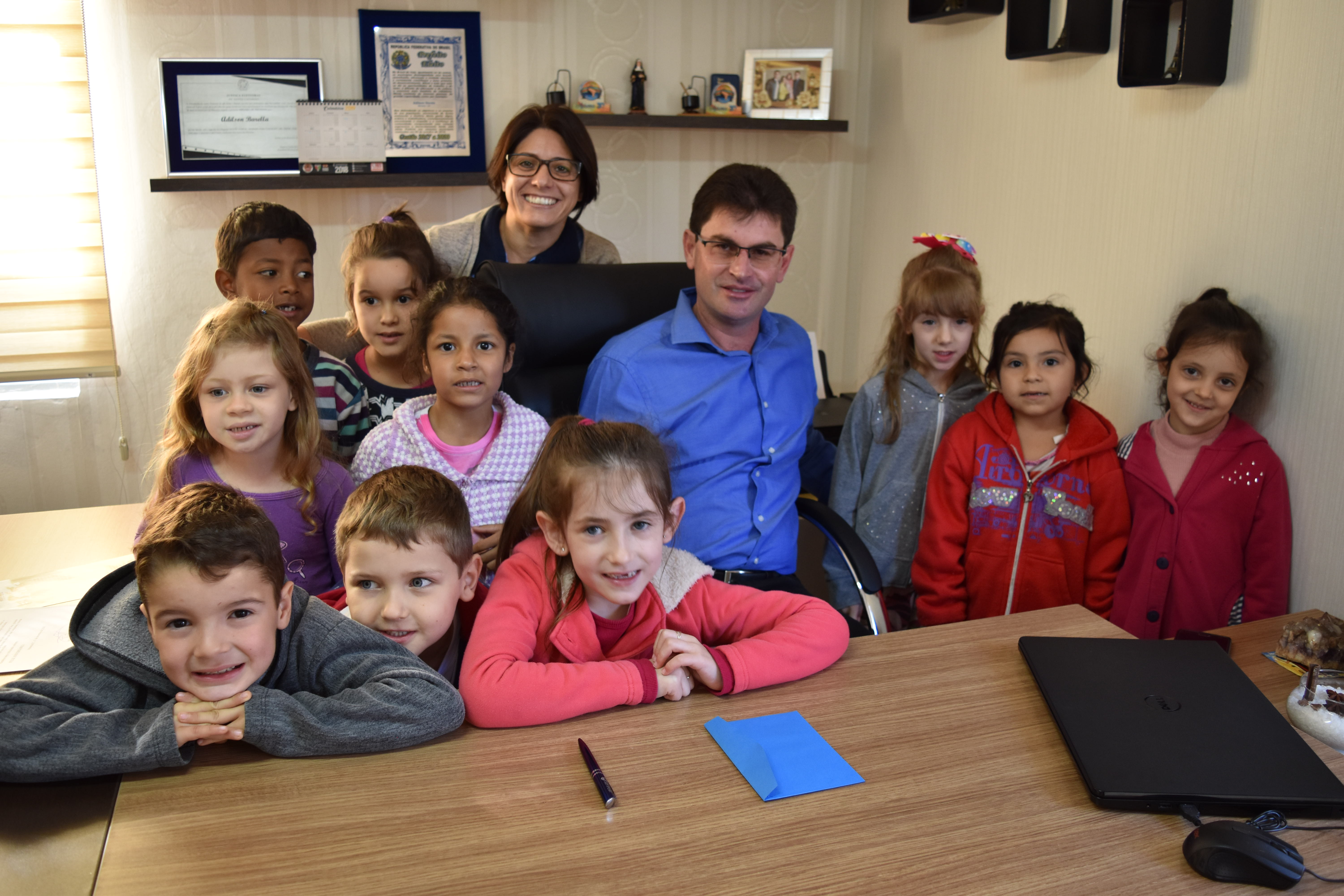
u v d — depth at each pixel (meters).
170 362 2.91
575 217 2.44
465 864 0.83
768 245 1.66
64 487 2.92
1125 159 2.11
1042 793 0.95
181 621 0.94
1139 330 2.10
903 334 2.07
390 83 2.85
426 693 1.00
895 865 0.84
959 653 1.25
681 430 1.75
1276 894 0.82
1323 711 1.15
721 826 0.88
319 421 1.57
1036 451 1.91
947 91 2.75
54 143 2.69
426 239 2.06
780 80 3.11
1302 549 1.75
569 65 3.01
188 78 2.73
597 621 1.22
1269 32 1.74
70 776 0.91
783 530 1.81
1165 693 1.12
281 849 0.84
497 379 1.62
